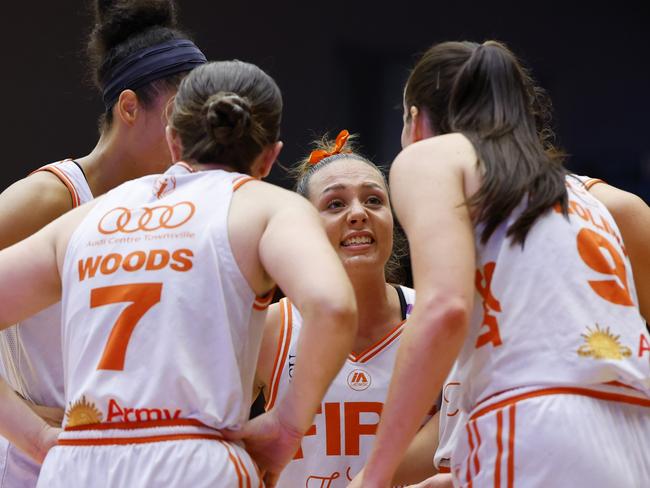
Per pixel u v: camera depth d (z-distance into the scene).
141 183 6.41
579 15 23.42
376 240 8.38
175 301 5.73
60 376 7.83
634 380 5.85
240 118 6.02
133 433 5.62
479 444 5.85
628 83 23.83
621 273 6.20
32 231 7.84
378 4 21.67
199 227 5.87
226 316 5.74
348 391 8.20
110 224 6.09
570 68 23.53
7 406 6.50
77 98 19.34
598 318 5.90
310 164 8.95
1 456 7.98
